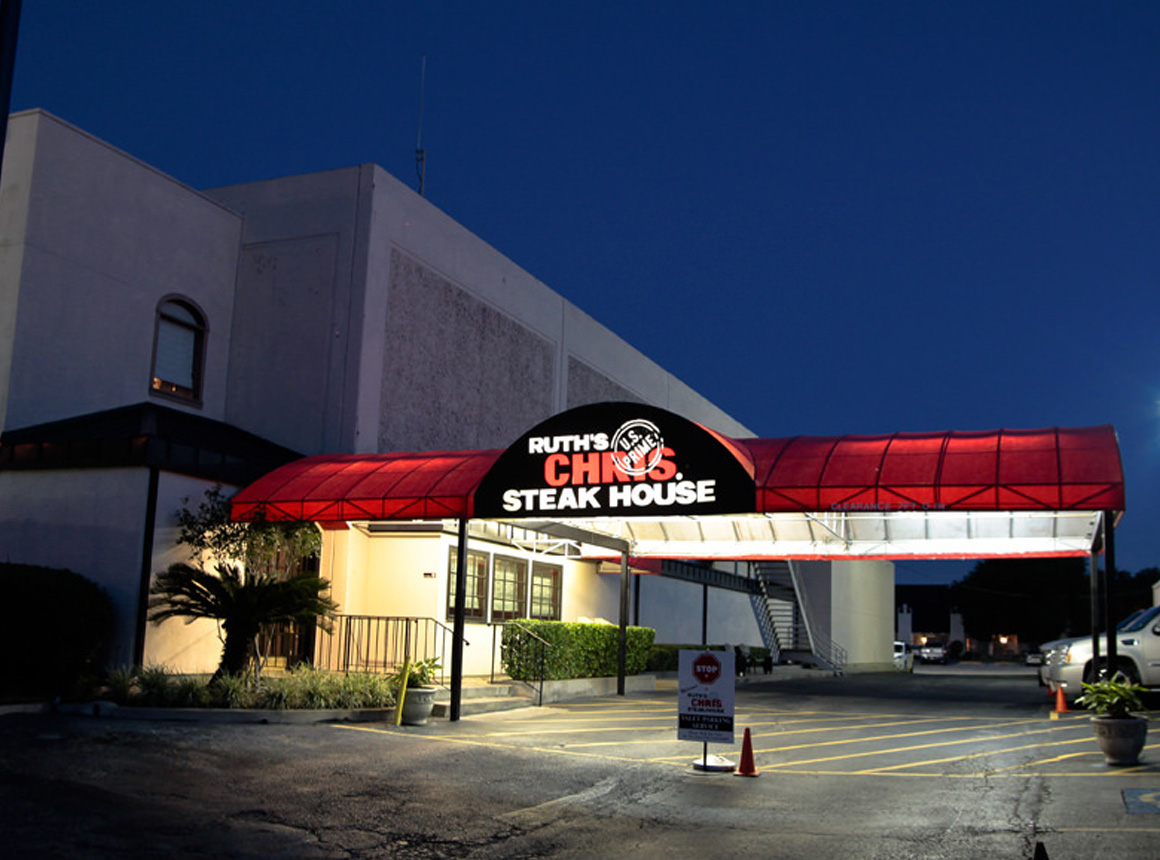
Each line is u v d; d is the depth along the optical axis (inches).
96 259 812.6
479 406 1070.4
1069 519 754.2
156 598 653.9
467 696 743.1
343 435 877.8
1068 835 355.9
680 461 608.1
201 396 904.3
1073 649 788.0
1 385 732.0
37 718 531.8
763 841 357.4
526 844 351.3
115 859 301.9
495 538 887.7
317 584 645.9
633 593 1216.2
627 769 496.7
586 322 1348.4
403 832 359.6
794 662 1774.1
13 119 778.8
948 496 595.5
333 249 920.3
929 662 3016.7
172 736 500.7
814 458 650.8
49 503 687.7
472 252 1073.5
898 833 368.5
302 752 487.5
